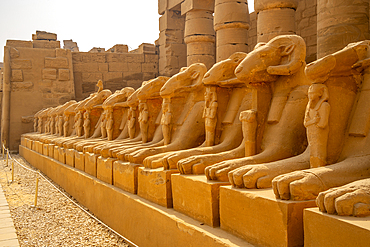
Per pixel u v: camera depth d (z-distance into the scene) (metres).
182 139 5.03
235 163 3.40
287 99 3.76
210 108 4.56
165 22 15.05
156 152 4.93
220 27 9.39
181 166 3.79
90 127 8.81
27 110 15.52
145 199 4.46
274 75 3.78
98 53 16.45
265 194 2.74
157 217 3.85
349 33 5.72
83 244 4.43
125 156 5.28
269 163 3.14
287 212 2.44
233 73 4.50
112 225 5.15
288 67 3.59
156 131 5.96
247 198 2.80
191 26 11.52
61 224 5.26
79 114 9.23
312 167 2.95
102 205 5.59
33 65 15.66
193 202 3.49
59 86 15.82
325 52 5.92
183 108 5.36
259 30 7.77
